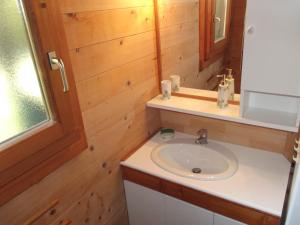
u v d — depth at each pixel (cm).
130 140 163
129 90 152
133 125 163
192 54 159
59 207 122
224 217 131
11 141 95
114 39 133
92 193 141
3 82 91
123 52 141
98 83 129
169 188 144
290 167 141
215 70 156
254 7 112
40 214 112
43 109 105
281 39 111
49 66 100
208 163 160
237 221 127
